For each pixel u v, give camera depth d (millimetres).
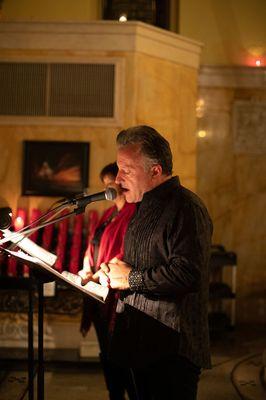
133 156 2285
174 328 2123
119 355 2242
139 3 6559
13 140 5090
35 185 5047
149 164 2279
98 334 3418
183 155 5258
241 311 6512
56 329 4887
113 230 3445
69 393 4113
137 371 2381
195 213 2143
